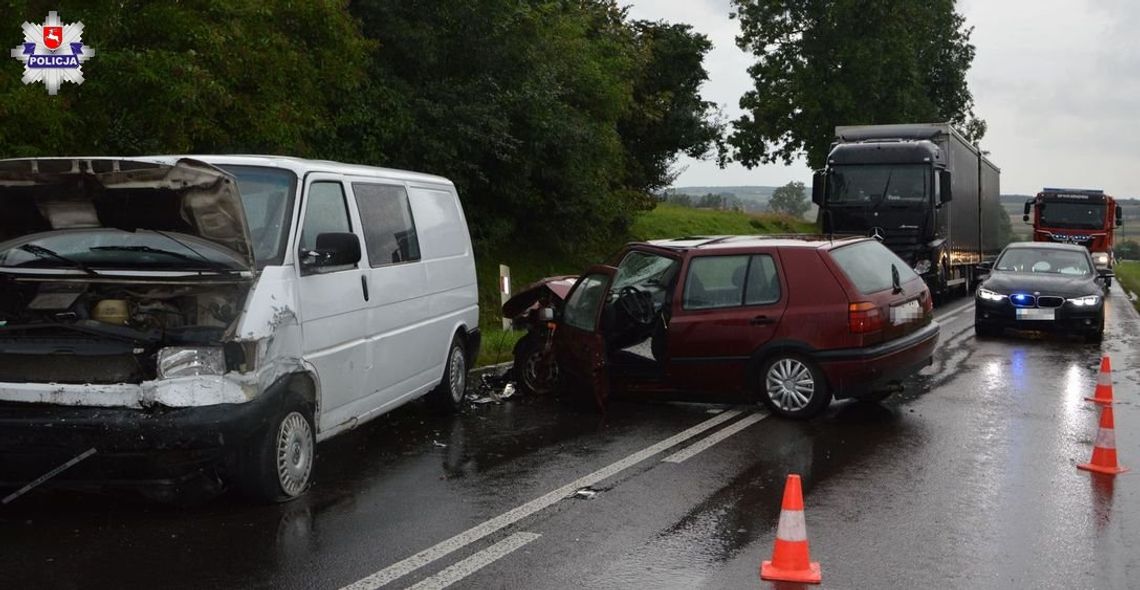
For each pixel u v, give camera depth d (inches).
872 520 245.3
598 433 350.9
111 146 421.1
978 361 539.5
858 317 361.1
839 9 1765.5
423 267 352.8
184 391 234.2
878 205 866.8
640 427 360.8
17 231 255.4
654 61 1347.2
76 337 241.3
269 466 250.4
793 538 205.2
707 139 1444.4
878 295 371.9
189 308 247.8
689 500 263.9
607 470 296.4
